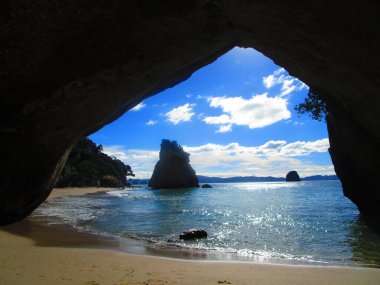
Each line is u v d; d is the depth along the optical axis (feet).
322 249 37.83
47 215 75.82
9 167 32.55
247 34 32.68
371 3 17.98
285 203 115.14
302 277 24.47
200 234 46.16
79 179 274.16
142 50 28.78
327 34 23.76
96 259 29.73
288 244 40.96
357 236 45.93
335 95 39.70
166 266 27.61
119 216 75.72
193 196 178.50
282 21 25.44
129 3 24.02
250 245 40.50
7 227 50.06
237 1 24.88
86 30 24.48
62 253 32.04
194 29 29.07
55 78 26.89
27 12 20.93
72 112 33.14
